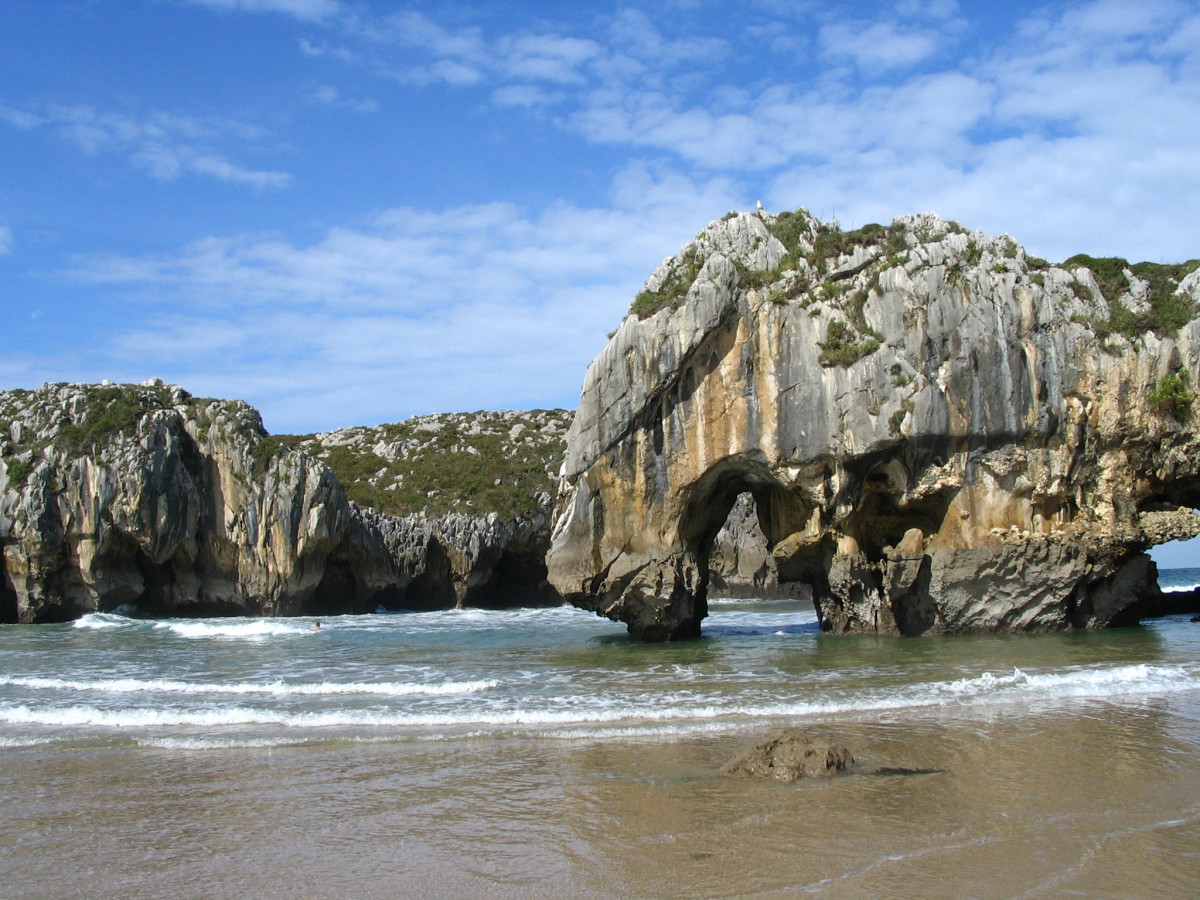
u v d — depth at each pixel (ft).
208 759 49.73
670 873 32.07
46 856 35.32
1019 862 32.48
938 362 96.89
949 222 104.83
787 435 99.35
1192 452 99.45
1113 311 101.96
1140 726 53.47
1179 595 144.66
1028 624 100.22
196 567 185.57
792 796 40.55
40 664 96.02
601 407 104.99
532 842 35.58
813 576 112.57
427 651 105.40
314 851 35.35
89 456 174.91
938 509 101.81
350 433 359.25
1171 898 29.35
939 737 51.06
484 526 235.40
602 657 93.25
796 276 102.83
